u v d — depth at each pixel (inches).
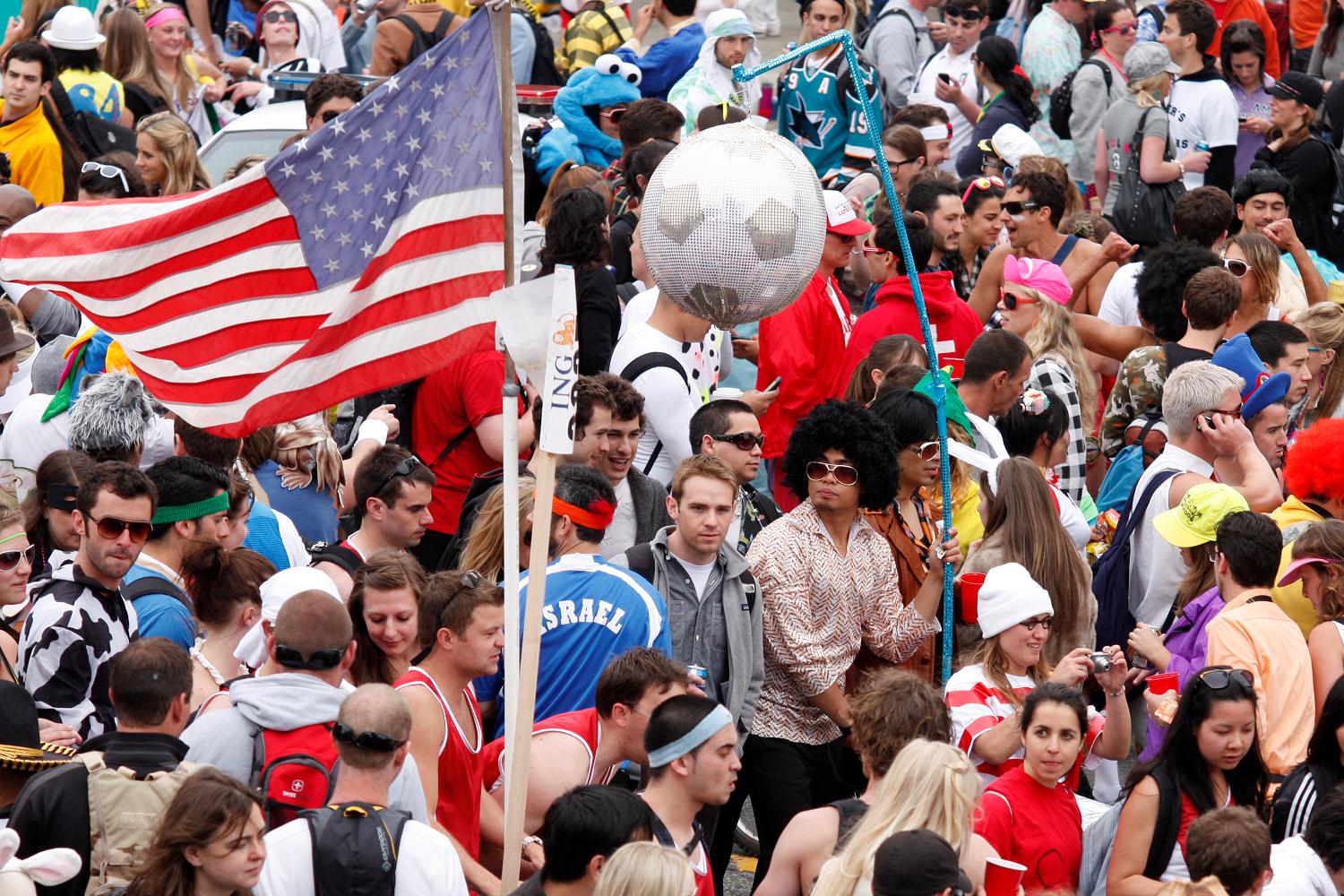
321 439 1162.0
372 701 713.0
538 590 760.3
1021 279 1376.7
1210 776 856.9
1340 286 1624.0
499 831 869.2
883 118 2320.4
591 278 1294.3
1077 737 848.9
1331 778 877.2
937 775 718.5
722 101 1843.0
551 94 1978.3
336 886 685.9
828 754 1015.0
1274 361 1304.1
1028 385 1302.9
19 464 1200.2
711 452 1075.9
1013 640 961.5
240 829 656.4
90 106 1770.4
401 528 1035.9
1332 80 2433.6
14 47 1697.8
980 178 1582.2
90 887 709.9
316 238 917.2
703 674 906.1
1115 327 1440.7
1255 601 1007.0
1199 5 1996.8
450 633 828.6
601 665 917.2
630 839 693.3
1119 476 1282.0
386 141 904.3
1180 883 697.6
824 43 1057.5
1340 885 810.8
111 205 951.0
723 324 911.0
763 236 875.4
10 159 1695.4
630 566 974.4
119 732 754.8
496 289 904.3
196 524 963.3
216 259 925.8
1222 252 1542.8
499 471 1119.6
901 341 1214.9
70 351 1220.5
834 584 997.8
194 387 932.6
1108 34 2003.0
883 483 993.5
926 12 2456.9
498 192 900.6
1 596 883.4
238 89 2108.8
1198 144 2007.9
